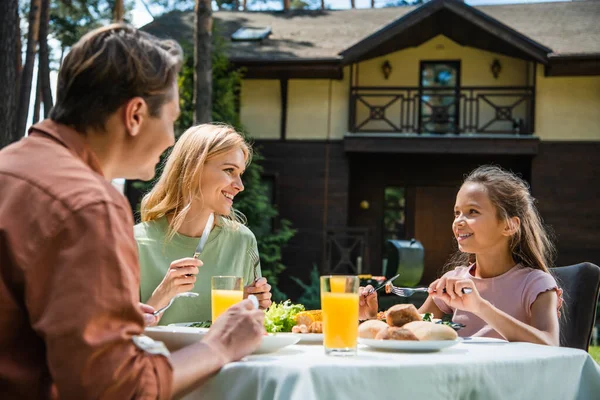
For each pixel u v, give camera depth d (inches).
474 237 102.2
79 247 48.2
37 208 49.1
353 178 555.2
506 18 624.1
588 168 515.5
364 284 310.8
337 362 57.7
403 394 57.3
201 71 433.1
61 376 46.7
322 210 541.0
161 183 108.0
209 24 434.9
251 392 55.6
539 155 520.4
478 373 61.4
